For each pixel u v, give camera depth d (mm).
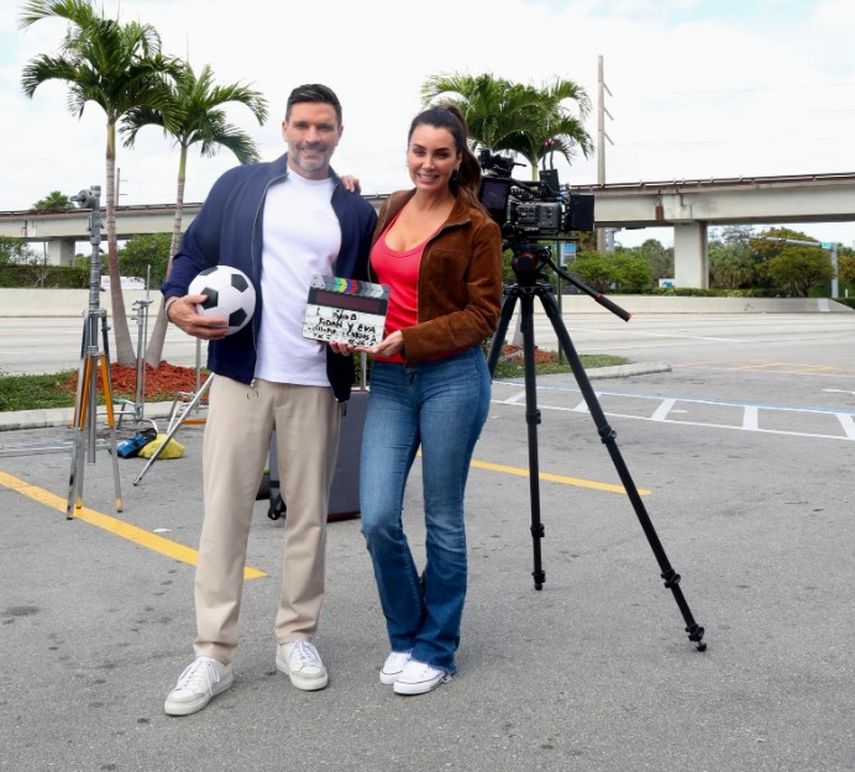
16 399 10195
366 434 3275
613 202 52562
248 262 3203
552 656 3586
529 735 2953
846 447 8219
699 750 2854
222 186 3326
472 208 3174
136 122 13188
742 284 69875
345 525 5527
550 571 4664
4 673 3434
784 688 3295
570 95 17609
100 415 9156
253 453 3246
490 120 17250
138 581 4512
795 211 48250
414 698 3219
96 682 3357
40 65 11984
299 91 3170
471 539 5270
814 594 4301
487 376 3344
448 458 3209
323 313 3096
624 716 3082
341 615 4027
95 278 5668
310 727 3010
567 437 8875
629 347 22578
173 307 3127
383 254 3227
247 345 3193
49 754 2832
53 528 5461
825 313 56094
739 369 16547
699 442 8555
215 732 2977
